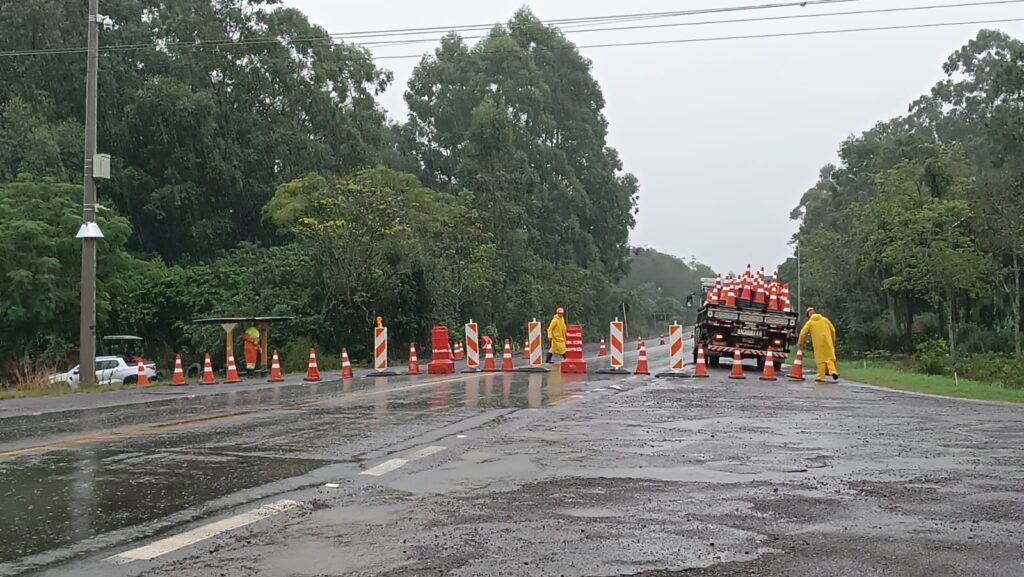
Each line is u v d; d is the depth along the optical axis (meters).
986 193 38.31
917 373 28.38
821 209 87.25
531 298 56.03
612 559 5.45
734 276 28.58
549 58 73.56
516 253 57.44
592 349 54.16
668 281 147.38
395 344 37.78
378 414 13.38
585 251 73.06
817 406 14.63
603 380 21.08
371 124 60.00
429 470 8.53
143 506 7.00
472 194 52.19
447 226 45.66
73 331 34.47
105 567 5.35
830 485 7.73
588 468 8.60
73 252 33.78
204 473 8.41
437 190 68.94
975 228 39.12
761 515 6.59
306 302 35.28
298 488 7.68
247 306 34.44
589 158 76.06
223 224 49.16
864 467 8.63
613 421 12.38
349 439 10.63
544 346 56.75
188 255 49.56
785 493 7.39
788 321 26.31
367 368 32.25
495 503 7.05
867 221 46.12
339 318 34.94
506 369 25.16
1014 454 9.45
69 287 33.62
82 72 46.78
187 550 5.71
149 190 47.75
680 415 13.16
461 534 6.07
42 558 5.55
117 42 48.66
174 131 46.94
